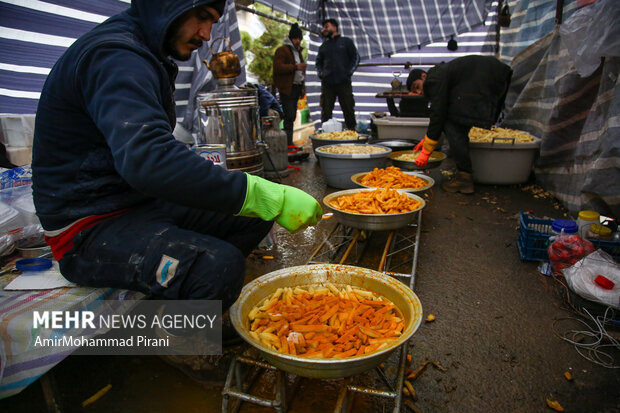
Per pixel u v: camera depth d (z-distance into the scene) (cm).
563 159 387
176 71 152
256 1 537
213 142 315
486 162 446
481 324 208
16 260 179
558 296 232
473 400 161
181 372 177
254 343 128
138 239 136
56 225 142
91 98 118
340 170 423
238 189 125
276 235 324
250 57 777
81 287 150
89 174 137
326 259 280
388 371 175
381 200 256
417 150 400
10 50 256
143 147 110
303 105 924
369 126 795
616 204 289
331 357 136
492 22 733
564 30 343
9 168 227
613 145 278
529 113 477
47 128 130
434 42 775
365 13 763
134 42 126
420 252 292
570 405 158
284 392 140
